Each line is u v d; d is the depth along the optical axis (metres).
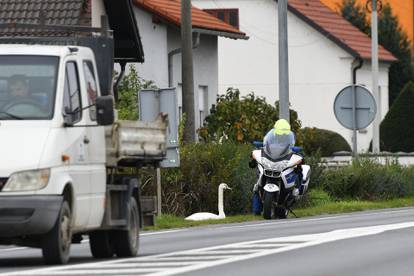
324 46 172.00
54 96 42.41
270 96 171.75
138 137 47.44
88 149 43.62
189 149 81.38
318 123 172.25
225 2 171.50
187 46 90.38
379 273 39.47
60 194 41.00
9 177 40.41
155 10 111.25
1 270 39.66
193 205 80.94
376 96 129.75
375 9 130.62
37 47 43.69
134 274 38.22
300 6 174.50
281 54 92.00
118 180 47.34
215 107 101.44
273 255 45.75
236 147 84.31
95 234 46.59
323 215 81.44
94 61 46.25
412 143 154.12
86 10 91.12
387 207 93.62
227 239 55.62
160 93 74.50
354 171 99.38
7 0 91.94
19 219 40.16
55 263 41.69
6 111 42.00
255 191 78.38
